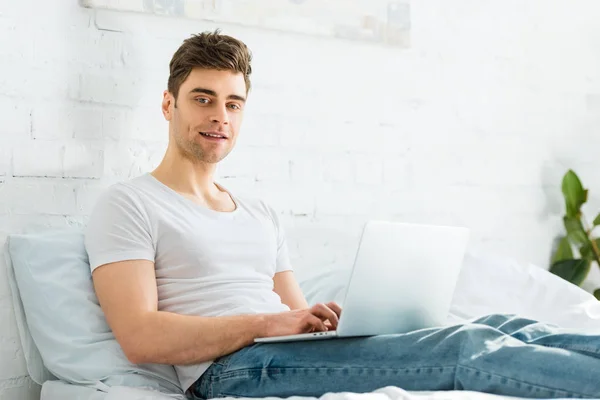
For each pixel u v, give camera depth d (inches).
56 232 81.8
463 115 113.7
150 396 65.1
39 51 85.5
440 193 111.6
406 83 109.6
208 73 81.7
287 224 100.3
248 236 82.0
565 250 119.1
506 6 117.8
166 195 79.7
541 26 120.6
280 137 100.3
